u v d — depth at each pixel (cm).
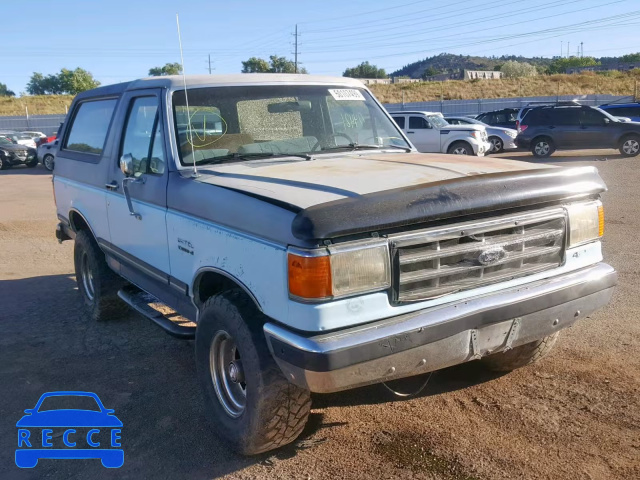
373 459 338
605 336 495
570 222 348
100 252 563
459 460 334
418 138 1966
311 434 368
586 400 393
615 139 1983
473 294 319
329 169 369
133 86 473
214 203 342
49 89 9575
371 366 286
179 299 408
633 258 726
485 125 2309
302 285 279
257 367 315
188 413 403
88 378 461
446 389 418
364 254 286
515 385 419
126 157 423
